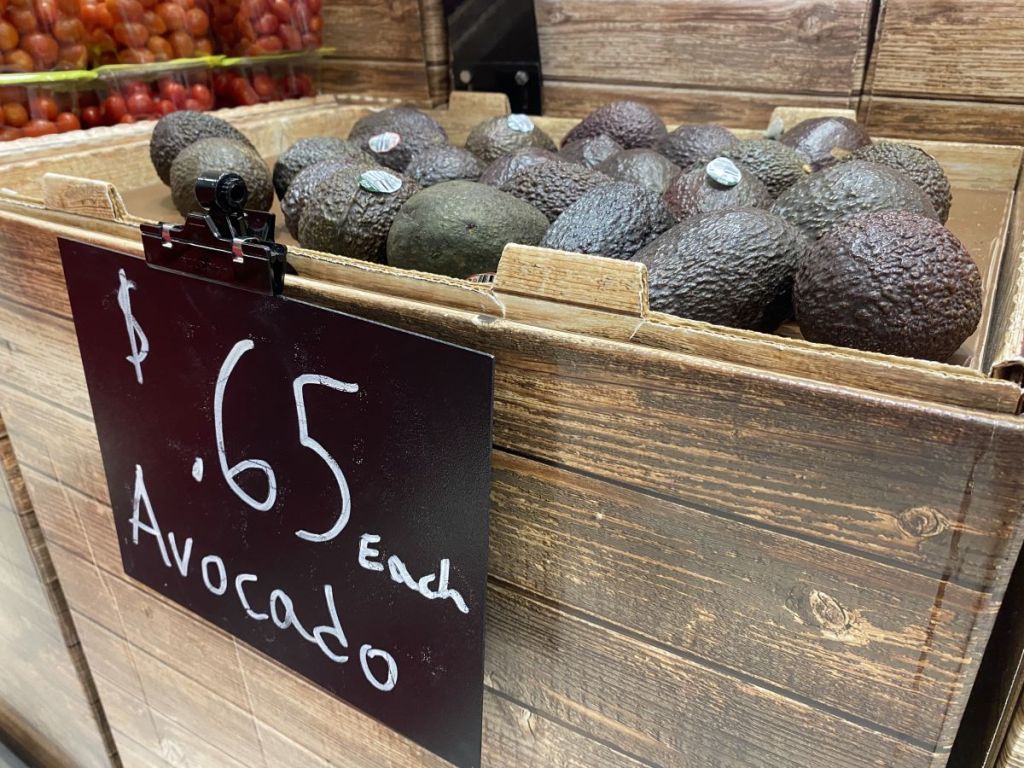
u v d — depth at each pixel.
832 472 0.38
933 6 0.98
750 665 0.45
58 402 0.79
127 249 0.60
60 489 0.86
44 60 1.09
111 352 0.65
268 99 1.36
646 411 0.42
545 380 0.45
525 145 0.95
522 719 0.58
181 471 0.66
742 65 1.10
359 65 1.36
